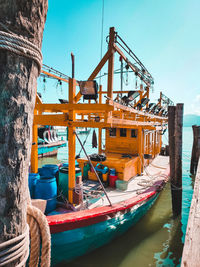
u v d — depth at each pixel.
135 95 6.22
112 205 4.75
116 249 5.12
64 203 4.59
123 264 4.61
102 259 4.72
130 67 6.37
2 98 0.92
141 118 8.88
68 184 4.70
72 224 3.89
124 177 6.60
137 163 8.03
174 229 6.26
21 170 1.01
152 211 7.45
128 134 8.78
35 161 5.52
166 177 7.93
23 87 0.98
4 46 0.89
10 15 0.92
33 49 1.01
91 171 6.74
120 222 4.85
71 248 4.14
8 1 0.91
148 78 8.70
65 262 4.34
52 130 21.02
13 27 0.93
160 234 5.93
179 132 7.13
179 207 7.10
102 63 4.36
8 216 0.98
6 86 0.92
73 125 4.50
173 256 4.97
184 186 11.16
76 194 4.49
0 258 0.96
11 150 0.95
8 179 0.96
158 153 14.56
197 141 14.19
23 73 0.98
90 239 4.32
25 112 1.00
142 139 8.42
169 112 7.59
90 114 8.45
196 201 1.50
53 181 4.45
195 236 1.14
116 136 9.06
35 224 1.39
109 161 6.90
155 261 4.77
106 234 4.65
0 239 0.97
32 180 4.39
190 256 1.01
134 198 5.37
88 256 4.68
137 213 5.54
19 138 0.98
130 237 5.68
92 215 4.11
